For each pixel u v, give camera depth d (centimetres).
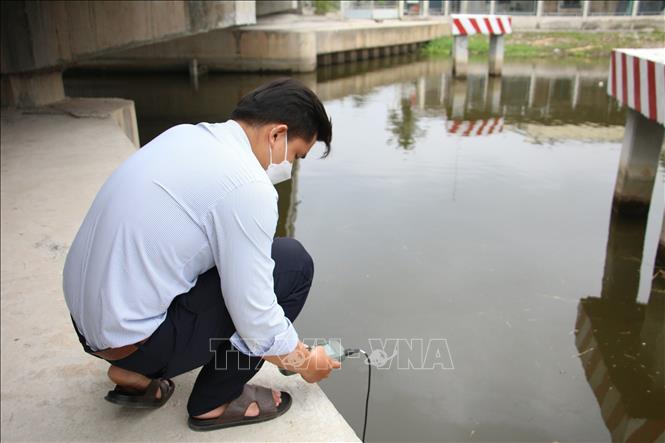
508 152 669
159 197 131
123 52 1530
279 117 137
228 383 159
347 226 452
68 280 142
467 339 298
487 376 270
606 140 727
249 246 131
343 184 560
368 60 1852
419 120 885
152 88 1316
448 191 532
